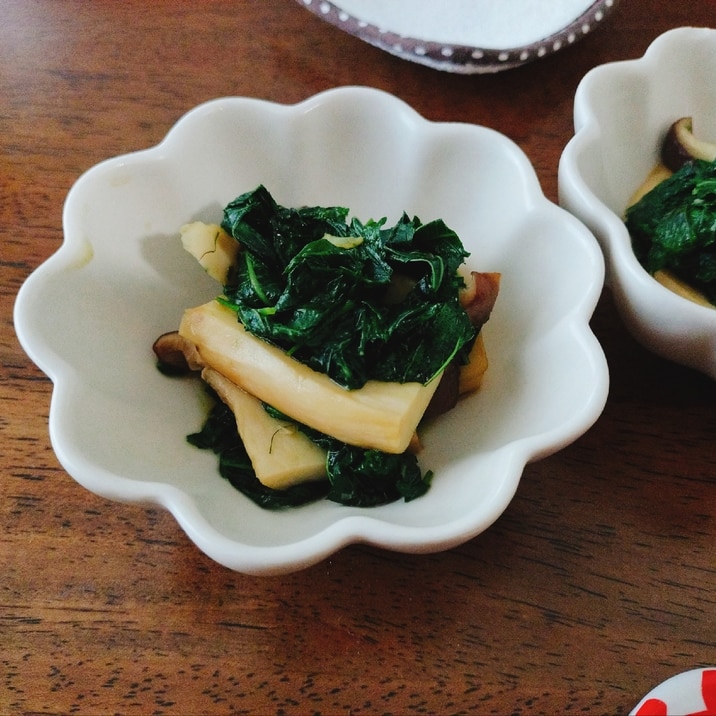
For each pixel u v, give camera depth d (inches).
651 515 7.3
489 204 8.1
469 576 7.1
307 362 6.8
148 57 10.3
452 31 9.8
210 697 6.6
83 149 9.5
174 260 7.9
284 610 6.9
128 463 6.5
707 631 6.8
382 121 8.2
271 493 6.9
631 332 7.8
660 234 7.8
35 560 7.1
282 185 8.4
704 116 9.0
